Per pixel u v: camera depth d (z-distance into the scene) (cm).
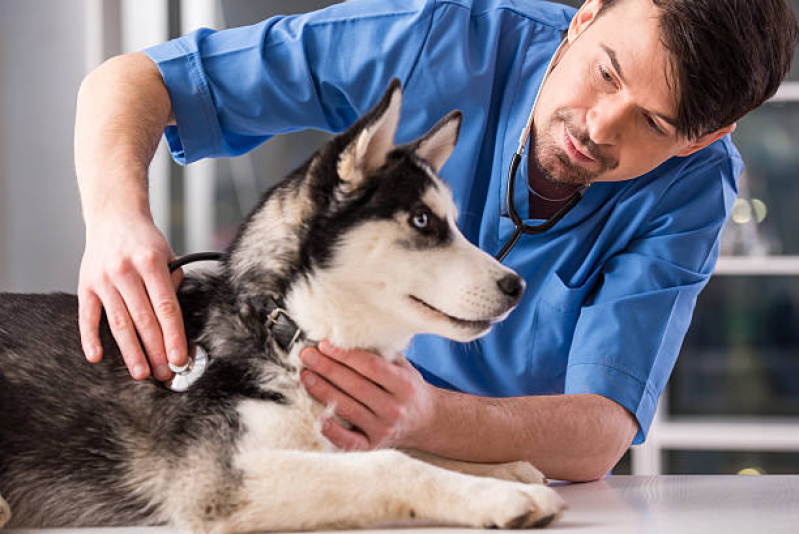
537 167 158
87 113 148
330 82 167
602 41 140
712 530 99
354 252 121
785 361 344
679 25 131
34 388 117
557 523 103
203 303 122
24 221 288
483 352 168
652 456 325
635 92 136
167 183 346
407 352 170
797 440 315
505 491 101
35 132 289
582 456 141
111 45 304
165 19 335
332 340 121
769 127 336
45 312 126
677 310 157
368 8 169
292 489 104
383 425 123
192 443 110
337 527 105
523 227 160
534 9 175
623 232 163
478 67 167
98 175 134
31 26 289
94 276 122
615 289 158
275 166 349
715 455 335
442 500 103
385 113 121
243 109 165
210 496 106
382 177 125
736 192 169
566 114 146
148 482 111
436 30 167
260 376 115
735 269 331
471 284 123
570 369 155
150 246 121
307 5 345
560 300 163
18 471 115
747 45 134
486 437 134
